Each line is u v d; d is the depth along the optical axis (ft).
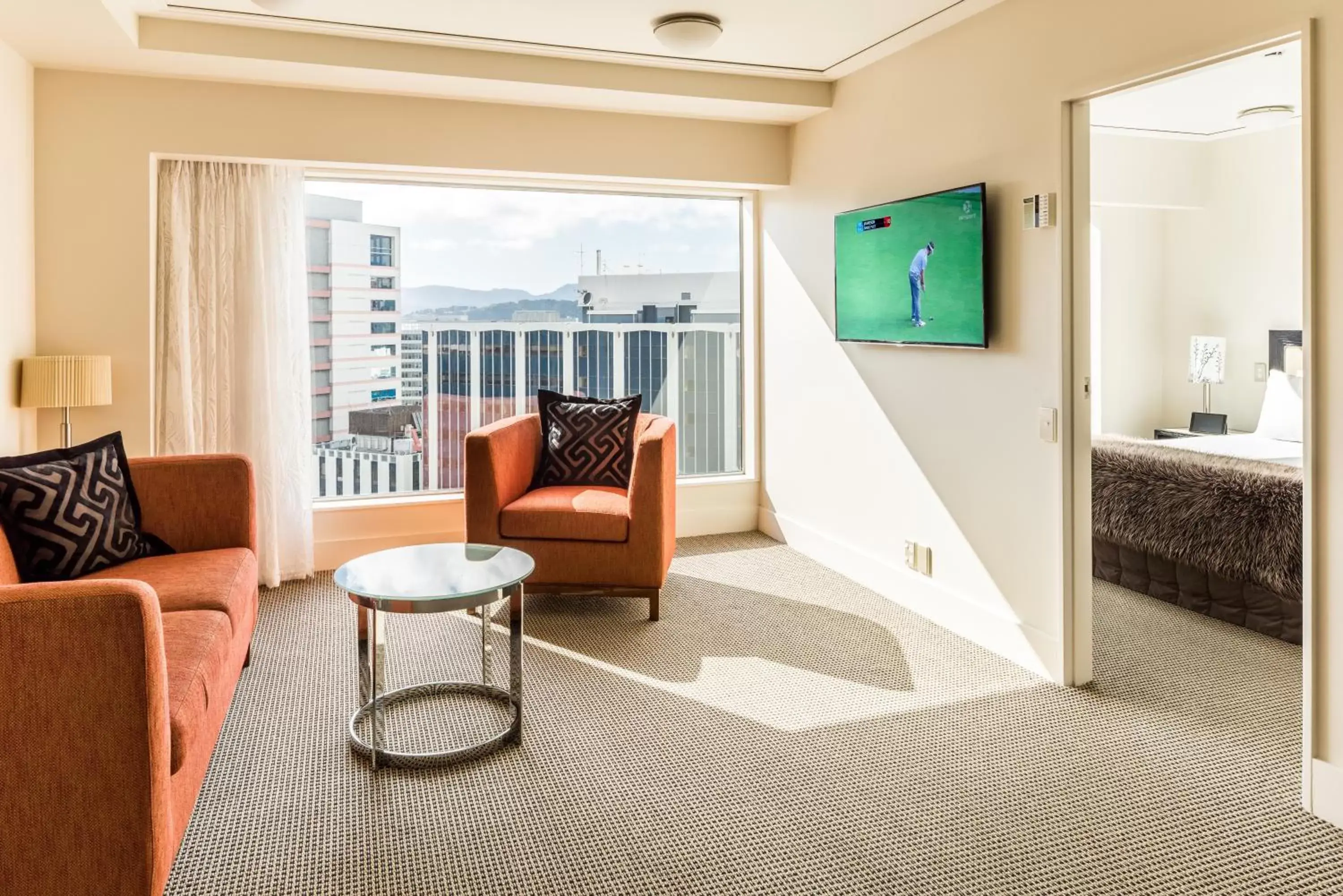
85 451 9.93
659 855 6.89
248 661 11.00
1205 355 19.61
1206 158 20.40
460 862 6.80
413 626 12.50
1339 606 7.19
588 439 14.25
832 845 7.04
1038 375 10.41
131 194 12.61
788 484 16.87
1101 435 15.76
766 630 12.25
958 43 11.62
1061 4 9.87
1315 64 7.09
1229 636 12.09
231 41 11.74
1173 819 7.40
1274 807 7.59
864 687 10.28
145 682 5.22
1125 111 16.43
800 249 15.99
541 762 8.43
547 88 13.39
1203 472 12.68
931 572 12.61
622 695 10.05
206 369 13.64
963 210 11.19
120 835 5.23
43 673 5.06
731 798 7.77
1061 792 7.86
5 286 11.19
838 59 13.28
